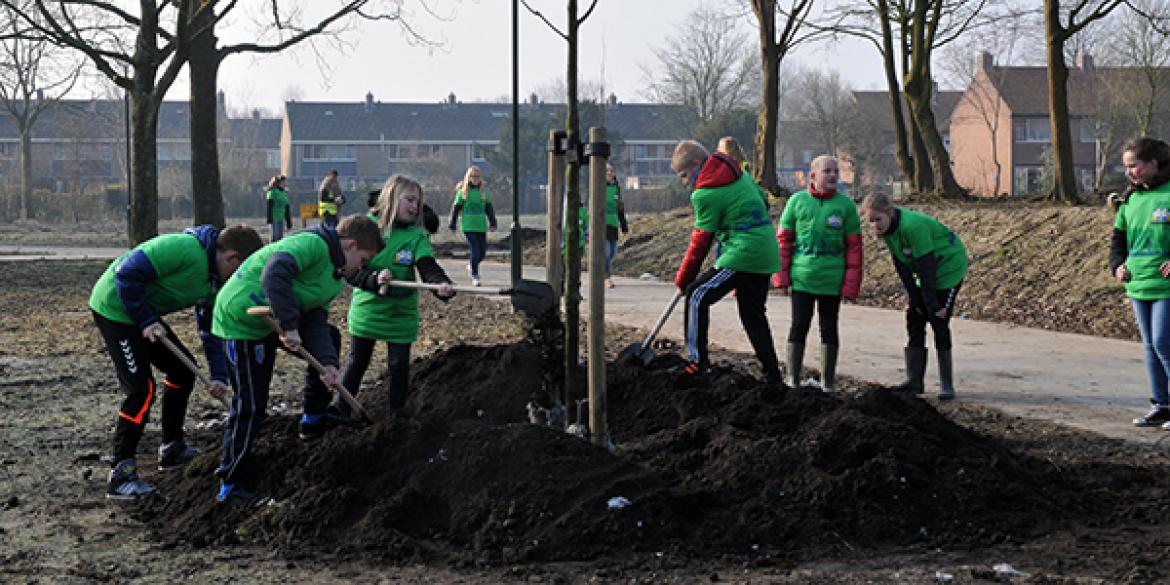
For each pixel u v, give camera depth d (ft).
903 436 18.65
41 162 285.43
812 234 27.43
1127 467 20.45
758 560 15.81
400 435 18.38
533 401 21.67
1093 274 46.83
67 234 157.48
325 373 18.90
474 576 15.49
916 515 17.25
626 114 308.60
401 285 21.07
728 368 26.08
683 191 202.80
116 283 19.51
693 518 17.20
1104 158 162.50
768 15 82.58
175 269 19.97
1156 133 183.62
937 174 79.71
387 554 16.24
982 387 30.30
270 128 339.77
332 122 306.35
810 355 36.04
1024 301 47.52
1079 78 232.12
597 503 16.83
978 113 239.91
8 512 18.92
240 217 222.48
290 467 18.72
